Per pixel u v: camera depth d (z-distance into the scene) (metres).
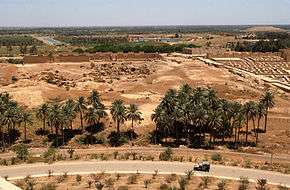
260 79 197.25
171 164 97.56
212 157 103.50
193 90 129.25
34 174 89.94
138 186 82.25
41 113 123.12
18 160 100.44
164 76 188.25
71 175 89.12
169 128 118.19
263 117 136.12
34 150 113.06
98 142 118.88
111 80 181.25
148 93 160.00
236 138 121.44
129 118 121.12
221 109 117.69
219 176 89.69
